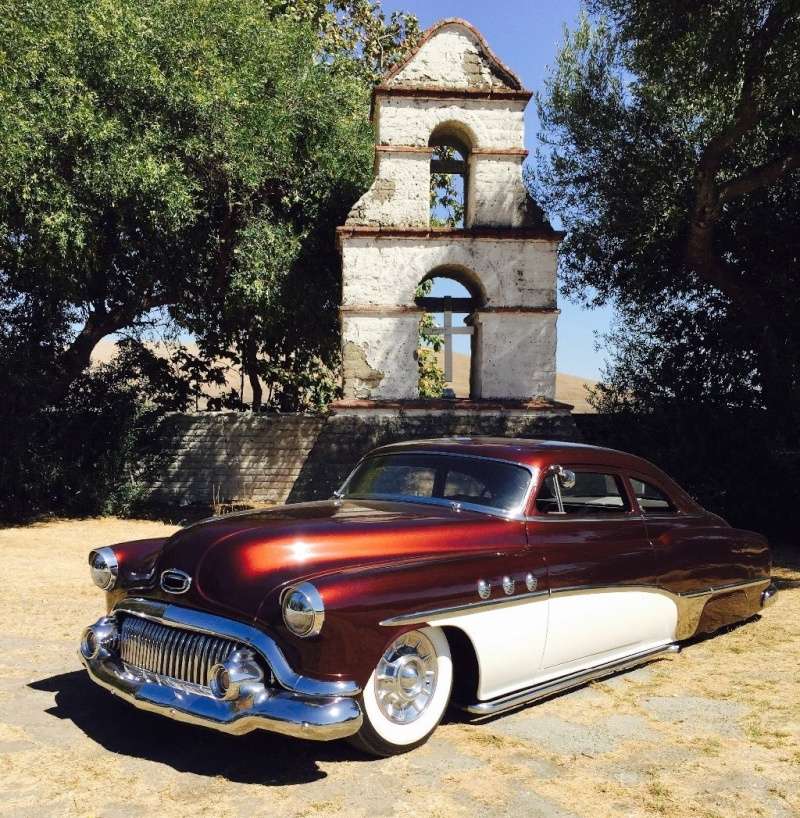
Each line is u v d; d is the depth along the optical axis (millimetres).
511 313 12648
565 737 3838
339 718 3111
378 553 3627
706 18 10562
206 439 16047
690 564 5125
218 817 2928
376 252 12477
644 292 14219
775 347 12109
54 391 14023
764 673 4941
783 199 12523
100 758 3447
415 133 12695
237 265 14320
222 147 12750
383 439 12070
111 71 11664
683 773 3441
